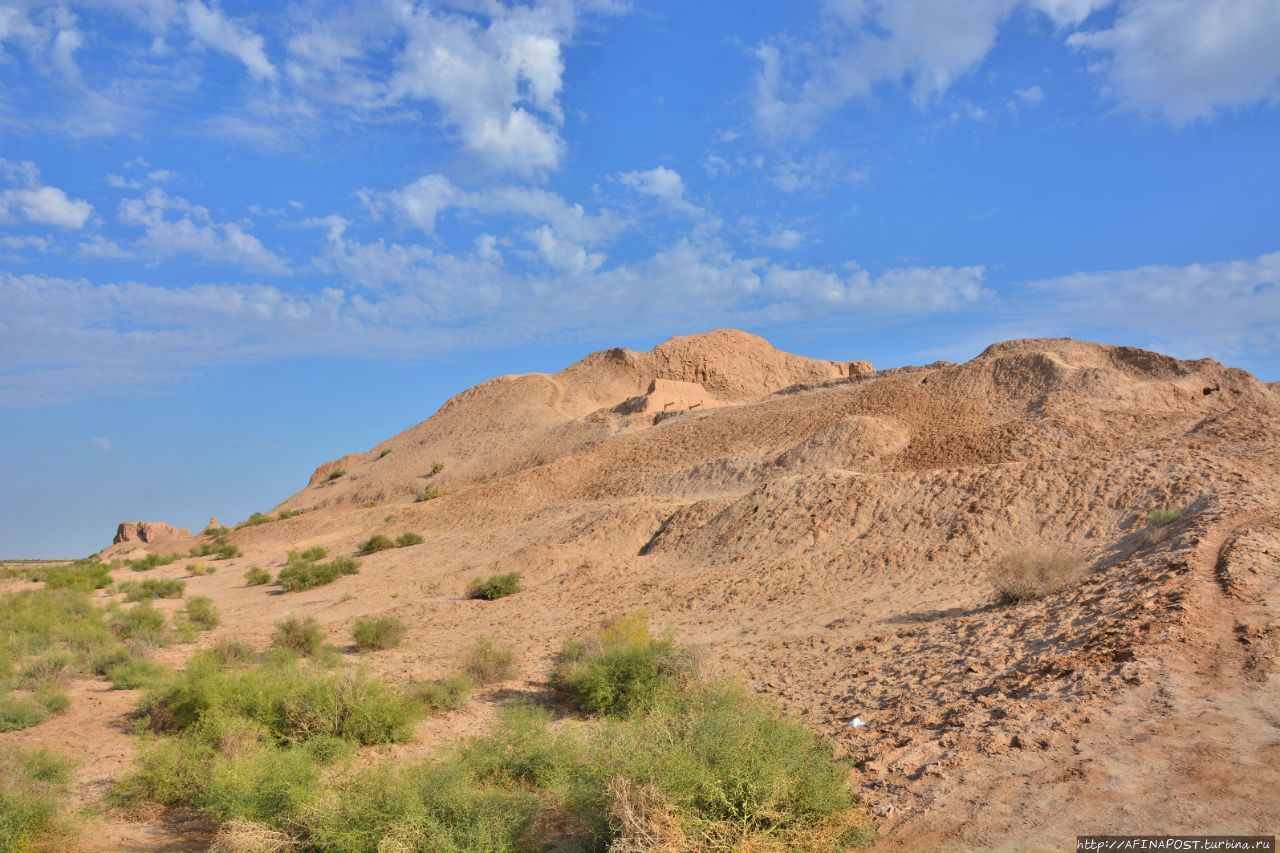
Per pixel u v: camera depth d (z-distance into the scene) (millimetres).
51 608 26047
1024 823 6547
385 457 102625
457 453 93188
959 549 24250
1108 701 8867
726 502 35281
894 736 9758
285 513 86562
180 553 59969
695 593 25500
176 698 12914
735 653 17938
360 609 30703
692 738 6961
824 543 27750
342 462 108438
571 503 56188
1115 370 58188
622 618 20016
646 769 6445
